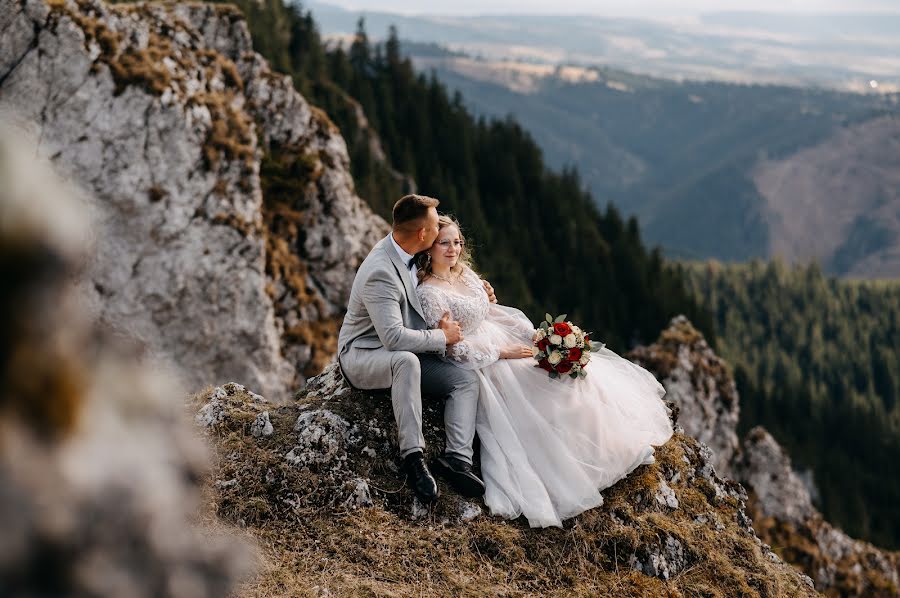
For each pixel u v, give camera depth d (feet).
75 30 68.49
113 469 3.95
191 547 4.58
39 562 3.60
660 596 18.11
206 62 80.28
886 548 251.80
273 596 15.19
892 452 304.50
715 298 544.62
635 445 20.62
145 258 71.92
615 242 279.28
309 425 19.90
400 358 19.40
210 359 76.74
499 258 234.99
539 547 18.61
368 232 97.45
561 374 21.02
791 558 111.86
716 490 22.18
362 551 17.28
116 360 4.06
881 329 533.96
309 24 225.97
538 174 295.07
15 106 67.15
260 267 77.97
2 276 3.43
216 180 74.84
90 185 69.41
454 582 16.99
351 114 213.05
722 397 115.14
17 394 3.53
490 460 19.99
